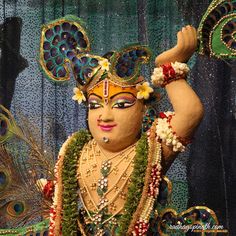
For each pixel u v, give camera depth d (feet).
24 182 9.62
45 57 9.20
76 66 8.78
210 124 10.28
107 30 10.61
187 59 8.50
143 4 10.45
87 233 8.52
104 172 8.44
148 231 8.50
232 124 10.20
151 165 8.27
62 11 10.87
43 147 10.05
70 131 10.78
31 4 11.03
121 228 8.21
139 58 8.45
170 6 10.36
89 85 8.57
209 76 10.28
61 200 8.65
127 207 8.23
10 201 9.70
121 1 10.58
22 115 10.53
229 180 10.20
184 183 10.28
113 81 8.40
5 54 11.06
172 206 9.13
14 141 10.07
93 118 8.52
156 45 10.35
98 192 8.45
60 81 9.16
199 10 10.28
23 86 10.99
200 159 10.29
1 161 9.73
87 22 10.69
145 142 8.41
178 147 8.27
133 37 10.49
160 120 8.42
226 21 8.39
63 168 8.72
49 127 10.82
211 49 8.48
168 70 8.31
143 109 8.63
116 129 8.38
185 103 8.20
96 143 8.77
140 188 8.24
